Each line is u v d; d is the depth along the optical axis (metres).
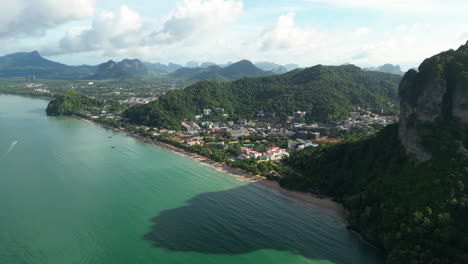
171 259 109.88
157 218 138.88
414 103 151.00
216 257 112.12
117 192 166.75
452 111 140.12
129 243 118.44
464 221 105.19
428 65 153.25
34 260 106.44
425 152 135.25
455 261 95.75
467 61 144.75
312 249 118.62
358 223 130.62
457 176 118.50
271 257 113.25
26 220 132.62
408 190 127.12
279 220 140.25
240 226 134.25
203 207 151.75
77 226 129.38
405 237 108.88
